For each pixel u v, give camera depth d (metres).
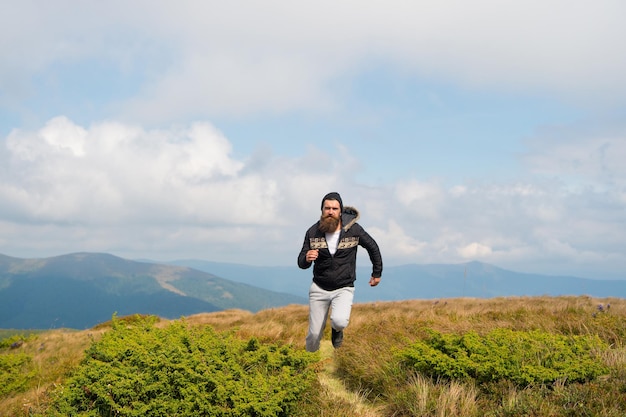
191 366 5.11
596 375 5.37
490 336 6.61
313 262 7.08
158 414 4.74
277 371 5.66
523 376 5.27
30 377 10.50
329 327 11.02
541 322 9.09
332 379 6.73
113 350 6.44
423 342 6.76
